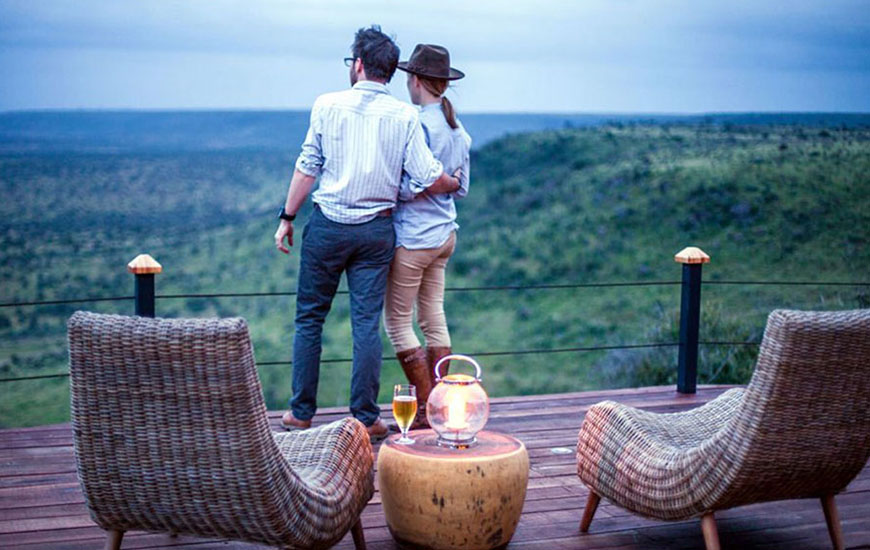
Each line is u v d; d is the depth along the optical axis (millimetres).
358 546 3016
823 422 2668
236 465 2393
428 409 2959
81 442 2479
